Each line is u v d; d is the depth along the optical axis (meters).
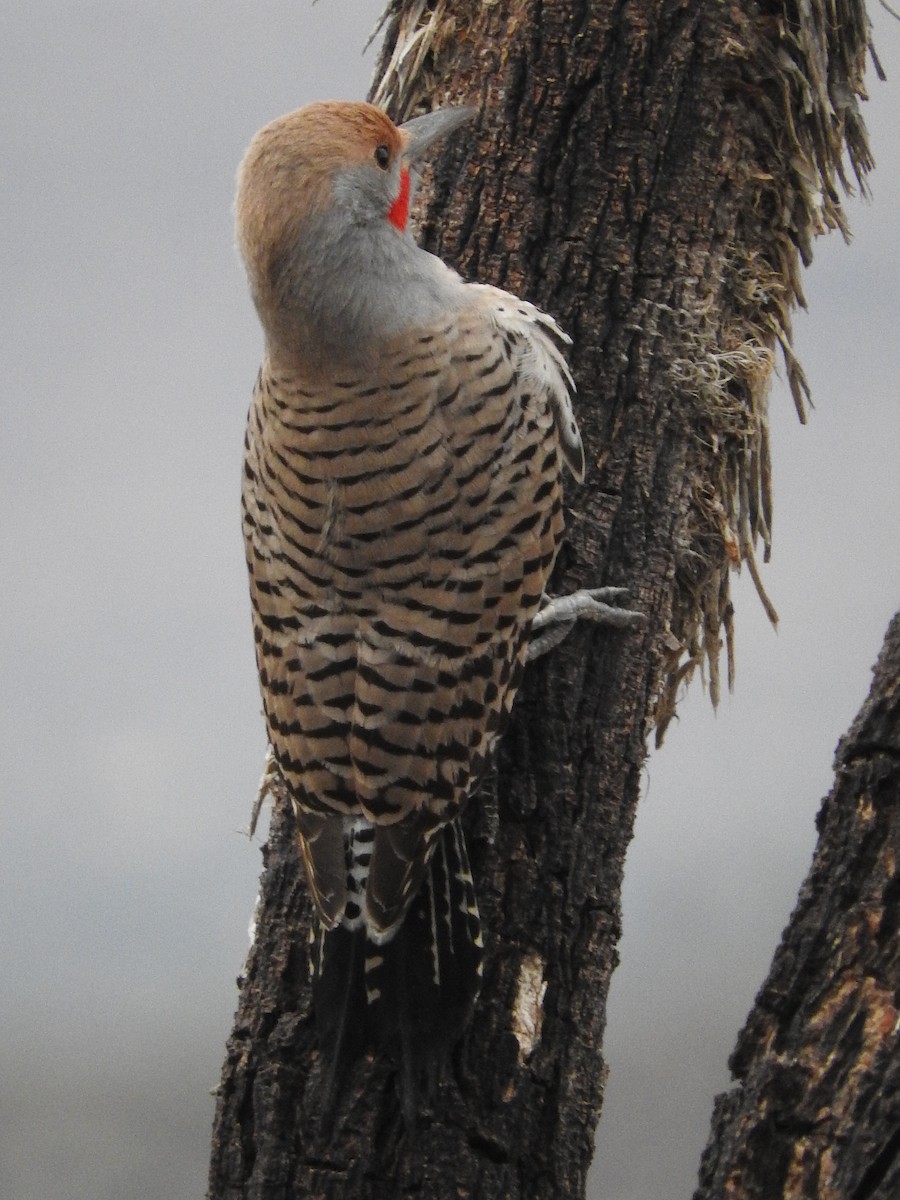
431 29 10.02
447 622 8.58
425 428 8.68
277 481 8.87
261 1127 8.73
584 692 9.13
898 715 7.13
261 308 8.90
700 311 9.55
